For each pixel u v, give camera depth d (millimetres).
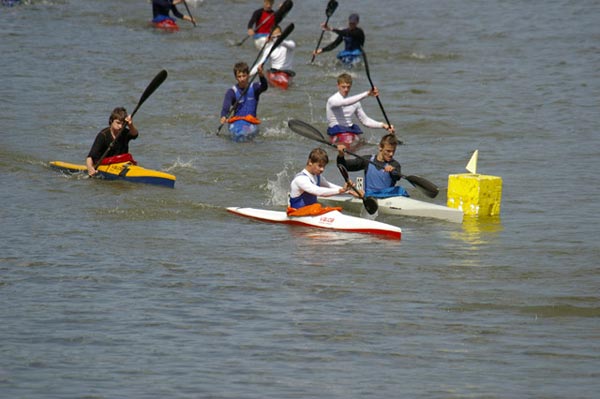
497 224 44094
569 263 37906
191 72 81500
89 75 79062
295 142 61781
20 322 30797
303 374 27062
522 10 116188
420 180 46438
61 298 33156
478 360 28312
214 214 45625
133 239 40812
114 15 109312
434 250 39781
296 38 100875
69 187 49531
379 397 25578
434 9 117812
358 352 28781
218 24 106562
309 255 38906
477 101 73688
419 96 75500
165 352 28531
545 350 29109
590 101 73375
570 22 108500
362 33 87250
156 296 33562
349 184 43656
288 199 46812
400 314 32125
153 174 50375
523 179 52469
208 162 55812
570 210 46250
